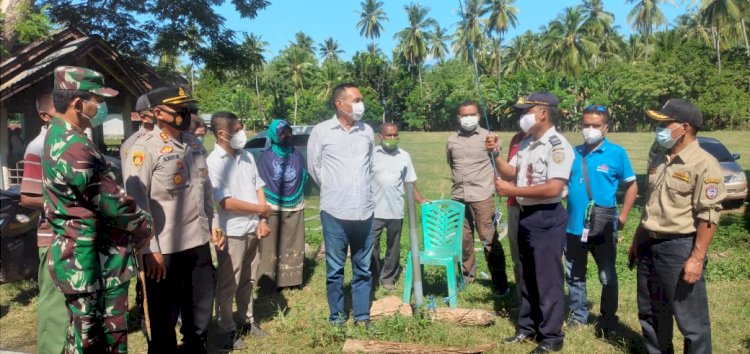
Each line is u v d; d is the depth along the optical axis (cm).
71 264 324
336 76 7619
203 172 424
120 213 330
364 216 495
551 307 456
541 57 6981
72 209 325
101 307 336
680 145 379
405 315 528
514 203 539
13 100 1091
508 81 6047
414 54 7856
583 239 484
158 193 393
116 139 3631
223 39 1582
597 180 492
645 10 6894
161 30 1520
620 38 7681
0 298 613
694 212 374
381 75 7231
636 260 433
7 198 594
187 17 1519
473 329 519
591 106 496
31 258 620
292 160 657
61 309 398
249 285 509
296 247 661
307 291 662
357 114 493
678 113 368
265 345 488
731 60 5344
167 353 410
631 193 503
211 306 426
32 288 639
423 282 688
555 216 453
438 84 6731
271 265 653
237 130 476
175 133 405
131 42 1502
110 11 1484
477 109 645
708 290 641
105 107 348
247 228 482
